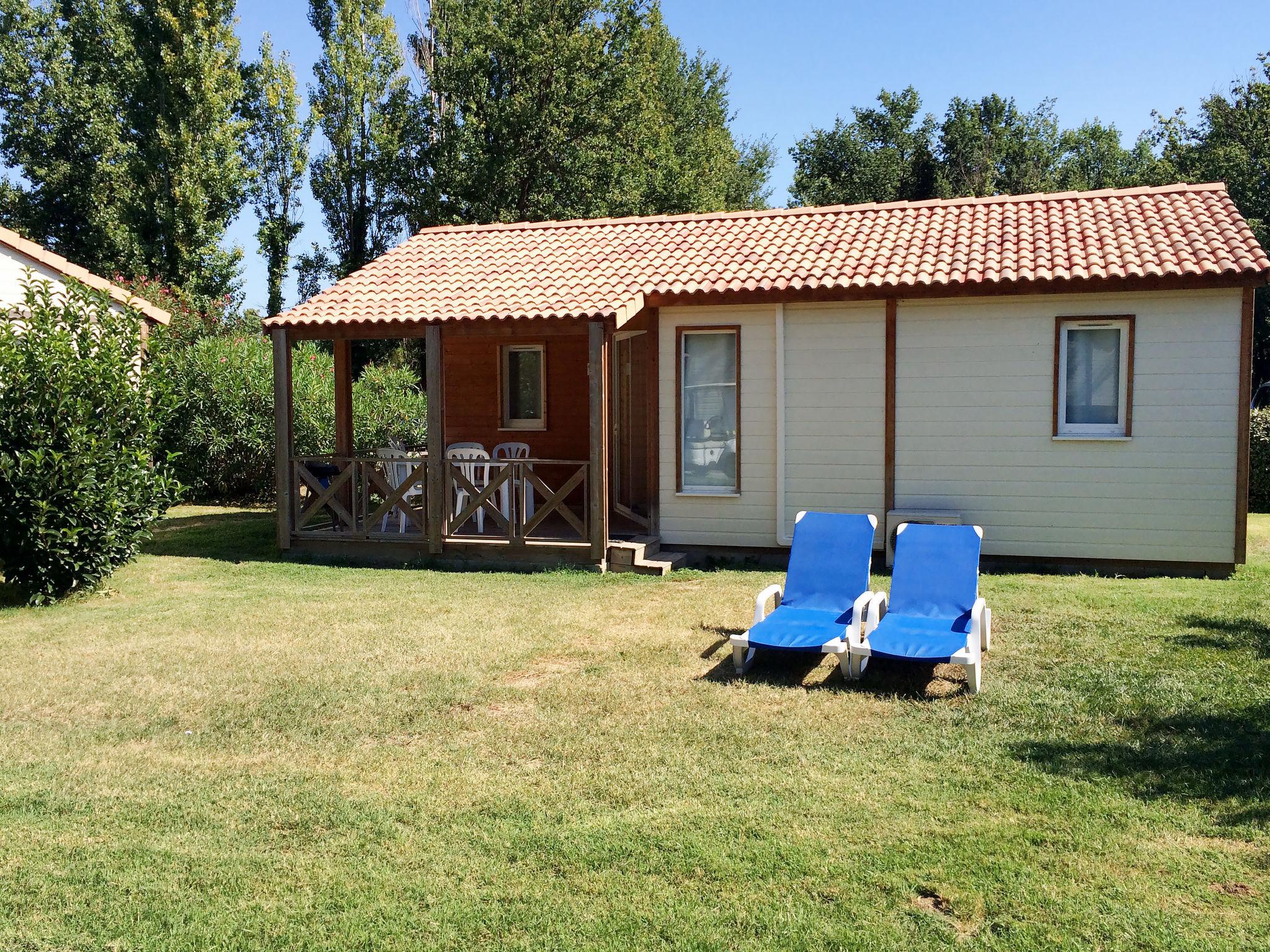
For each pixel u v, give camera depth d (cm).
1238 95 3362
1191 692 692
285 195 3859
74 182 3797
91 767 598
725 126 5303
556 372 1555
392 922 421
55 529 1055
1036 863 458
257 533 1559
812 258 1282
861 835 489
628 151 3375
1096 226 1260
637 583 1140
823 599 859
